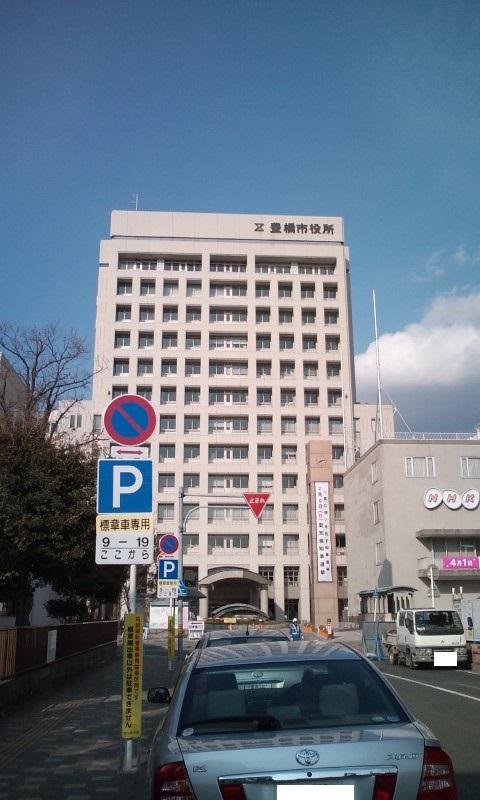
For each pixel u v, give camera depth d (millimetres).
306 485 78750
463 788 7289
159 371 80625
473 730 10945
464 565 46719
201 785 3818
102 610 54469
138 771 7723
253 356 82125
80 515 20266
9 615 23797
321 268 86938
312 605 60562
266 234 85875
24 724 11797
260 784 3801
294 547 77312
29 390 28297
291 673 4852
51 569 20516
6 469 20141
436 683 19234
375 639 31172
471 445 50812
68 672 19219
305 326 83812
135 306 82375
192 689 4758
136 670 7887
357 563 56375
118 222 84875
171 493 77500
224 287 84938
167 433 79188
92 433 27156
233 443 79500
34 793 7523
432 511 49531
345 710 4488
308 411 81188
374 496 51969
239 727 4340
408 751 3922
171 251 84188
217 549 76750
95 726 11609
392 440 50594
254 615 55125
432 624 25125
